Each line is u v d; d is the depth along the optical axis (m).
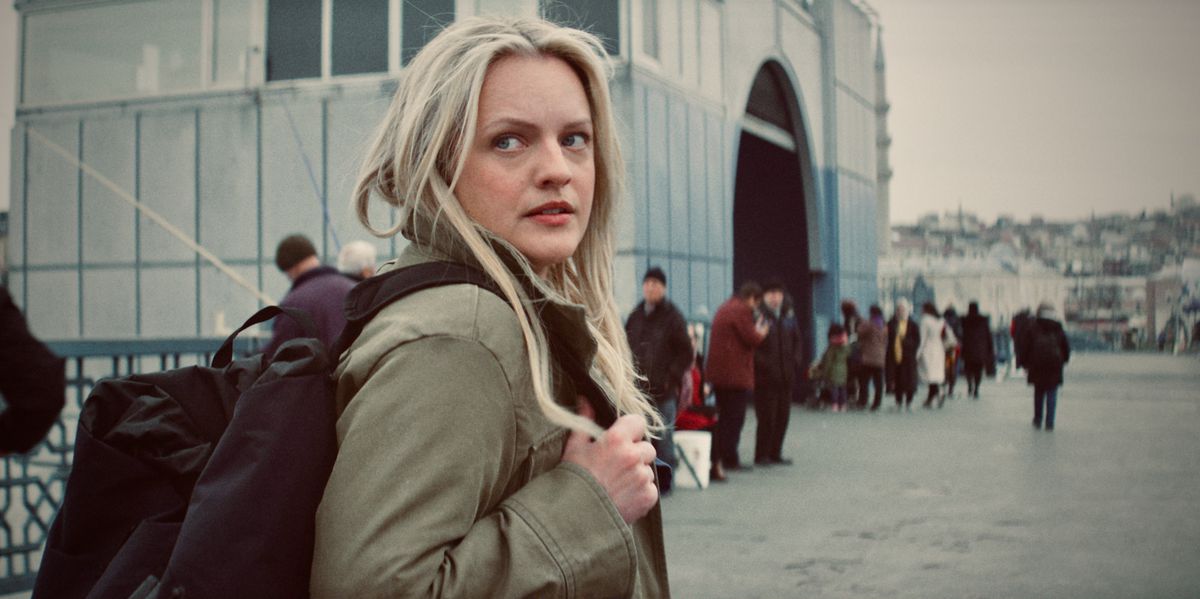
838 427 12.70
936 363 15.94
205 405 1.16
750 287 8.51
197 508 0.95
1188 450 9.97
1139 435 11.54
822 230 18.69
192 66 13.41
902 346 15.45
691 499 7.21
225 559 0.92
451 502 0.90
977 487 7.73
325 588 0.90
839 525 6.21
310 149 12.80
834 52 19.41
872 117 22.05
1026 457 9.56
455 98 1.06
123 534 1.13
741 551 5.47
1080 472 8.51
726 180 14.31
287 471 0.95
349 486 0.91
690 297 12.85
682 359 7.39
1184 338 53.25
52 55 14.02
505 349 0.97
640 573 1.22
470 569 0.90
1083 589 4.61
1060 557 5.29
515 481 1.00
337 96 12.66
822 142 19.00
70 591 1.14
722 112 14.18
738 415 8.65
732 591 4.61
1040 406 12.48
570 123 1.11
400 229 1.11
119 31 13.73
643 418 1.11
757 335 8.54
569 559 0.95
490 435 0.93
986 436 11.52
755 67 15.59
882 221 37.72
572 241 1.12
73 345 4.83
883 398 18.36
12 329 2.62
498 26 1.11
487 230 1.08
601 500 1.00
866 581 4.79
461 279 1.02
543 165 1.08
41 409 2.64
